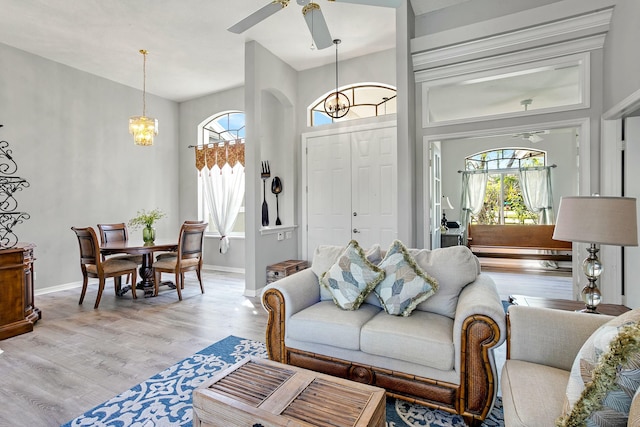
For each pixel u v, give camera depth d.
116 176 5.67
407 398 1.95
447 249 2.46
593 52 3.13
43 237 4.75
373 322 2.11
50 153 4.83
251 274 4.51
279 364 1.68
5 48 4.37
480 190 8.27
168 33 4.15
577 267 3.27
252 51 4.39
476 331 1.77
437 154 5.48
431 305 2.29
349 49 4.70
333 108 4.68
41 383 2.30
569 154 7.40
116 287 4.57
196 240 4.60
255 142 4.47
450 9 3.79
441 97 5.48
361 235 4.94
